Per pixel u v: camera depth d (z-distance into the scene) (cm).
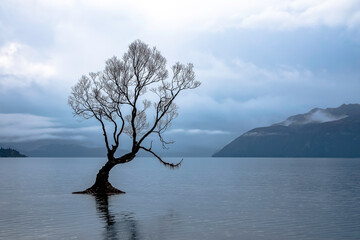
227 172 10612
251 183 5881
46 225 2012
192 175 8700
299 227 1988
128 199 3338
